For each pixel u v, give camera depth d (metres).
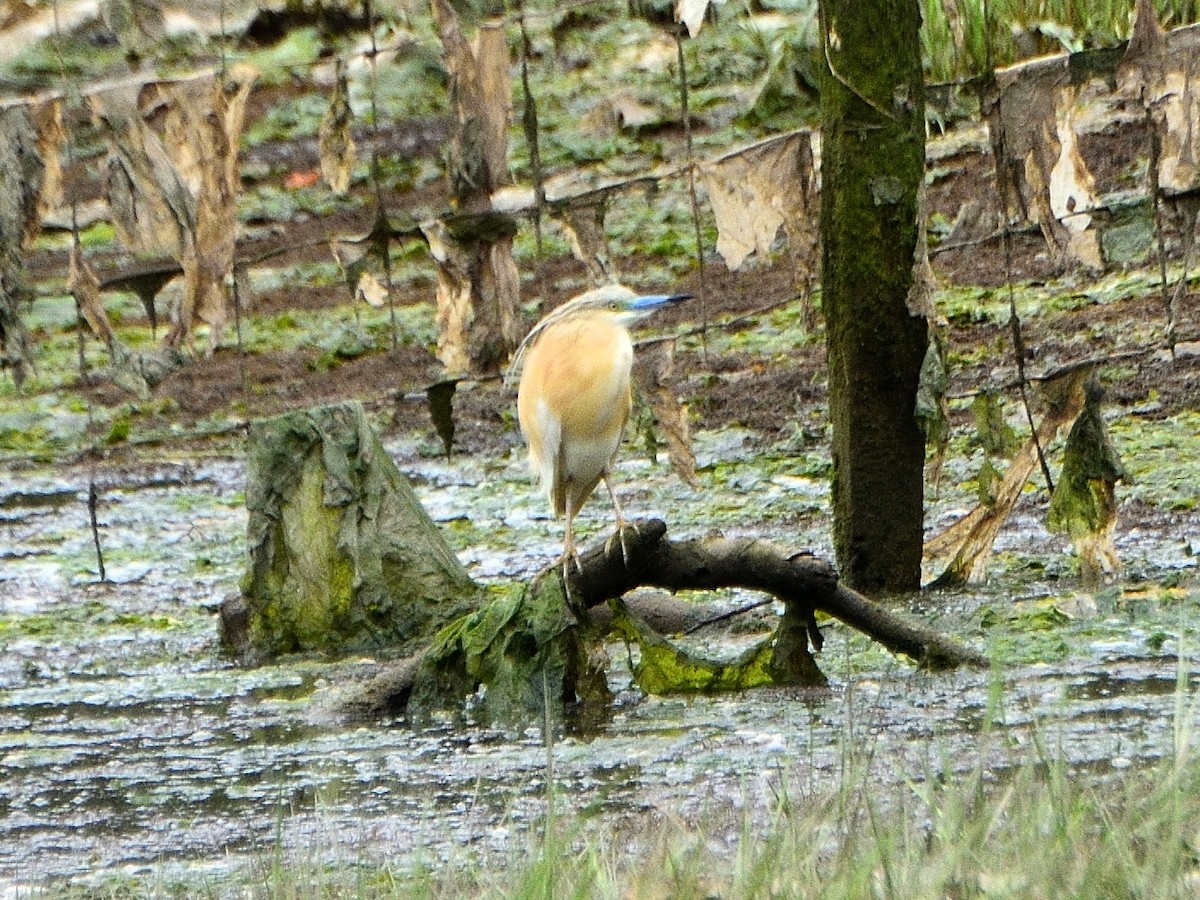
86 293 12.03
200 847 8.49
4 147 11.77
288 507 12.55
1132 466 14.74
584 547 14.27
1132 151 18.14
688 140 12.30
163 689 11.67
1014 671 10.48
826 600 10.47
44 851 8.56
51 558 15.10
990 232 12.20
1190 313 16.58
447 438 12.34
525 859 7.14
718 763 9.15
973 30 18.75
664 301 11.19
